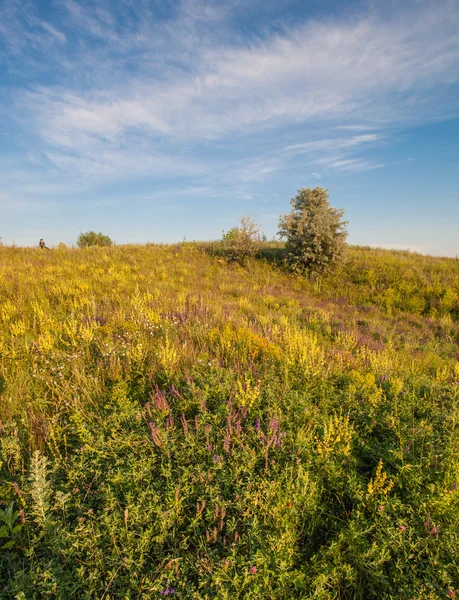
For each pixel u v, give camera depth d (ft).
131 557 8.01
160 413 12.60
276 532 8.59
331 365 18.38
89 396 13.98
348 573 7.97
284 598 7.49
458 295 44.75
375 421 13.33
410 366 21.01
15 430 11.45
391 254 72.23
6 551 8.25
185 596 7.40
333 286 55.11
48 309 25.09
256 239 67.56
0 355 17.34
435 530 8.55
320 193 61.57
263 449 11.02
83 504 9.26
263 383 15.28
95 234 100.01
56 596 7.23
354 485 10.07
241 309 33.55
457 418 13.23
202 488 9.82
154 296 33.14
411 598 7.39
